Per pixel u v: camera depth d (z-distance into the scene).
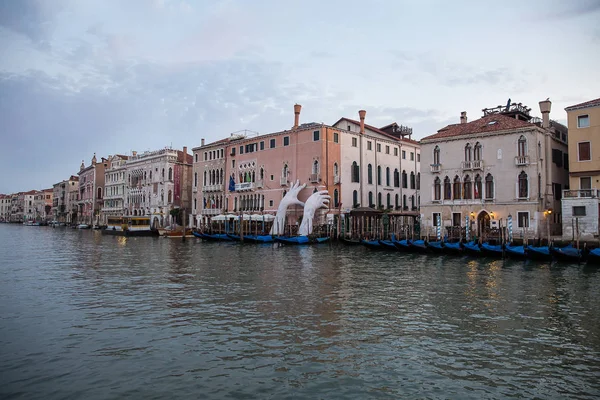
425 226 40.31
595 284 19.73
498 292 18.00
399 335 12.19
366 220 46.38
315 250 36.88
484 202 37.03
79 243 48.16
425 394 8.63
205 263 27.92
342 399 8.41
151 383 9.03
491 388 8.90
